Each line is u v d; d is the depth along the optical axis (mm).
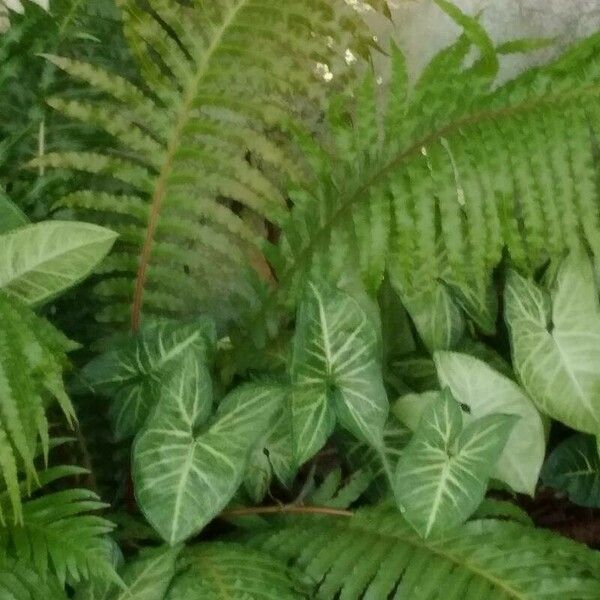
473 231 1385
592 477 1528
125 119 1414
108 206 1436
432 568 1343
